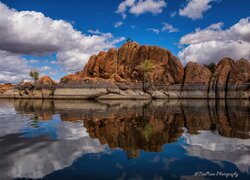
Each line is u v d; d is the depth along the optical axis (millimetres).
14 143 9945
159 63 75375
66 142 10039
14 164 7078
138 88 66250
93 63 84125
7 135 11875
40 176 6047
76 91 63688
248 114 22031
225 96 63250
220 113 23344
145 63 69000
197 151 8312
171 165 6758
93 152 8312
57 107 33406
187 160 7230
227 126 14328
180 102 47562
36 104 41719
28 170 6527
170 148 8773
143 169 6441
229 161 7086
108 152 8273
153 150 8492
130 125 15000
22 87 71938
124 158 7504
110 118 19172
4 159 7605
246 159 7285
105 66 80062
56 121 17578
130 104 40531
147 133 12008
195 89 65500
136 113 23625
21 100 60031
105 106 35219
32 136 11539
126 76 77312
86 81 64875
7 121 17812
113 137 10992
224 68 66438
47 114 23156
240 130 12758
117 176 5941
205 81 66500
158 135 11422
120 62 79875
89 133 12164
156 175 5984
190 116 20578
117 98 60000
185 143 9617
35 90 69625
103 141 10148
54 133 12328
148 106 35031
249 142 9711
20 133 12445
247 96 61719
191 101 52031
